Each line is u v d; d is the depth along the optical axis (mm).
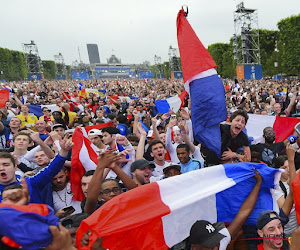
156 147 4469
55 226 1443
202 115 3764
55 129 5812
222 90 3770
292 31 44812
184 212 2484
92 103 13898
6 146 6297
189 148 4434
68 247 1482
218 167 2654
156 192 2357
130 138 5980
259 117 6527
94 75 110375
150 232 2312
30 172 3768
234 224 2508
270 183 2654
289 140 5234
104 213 2137
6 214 1369
